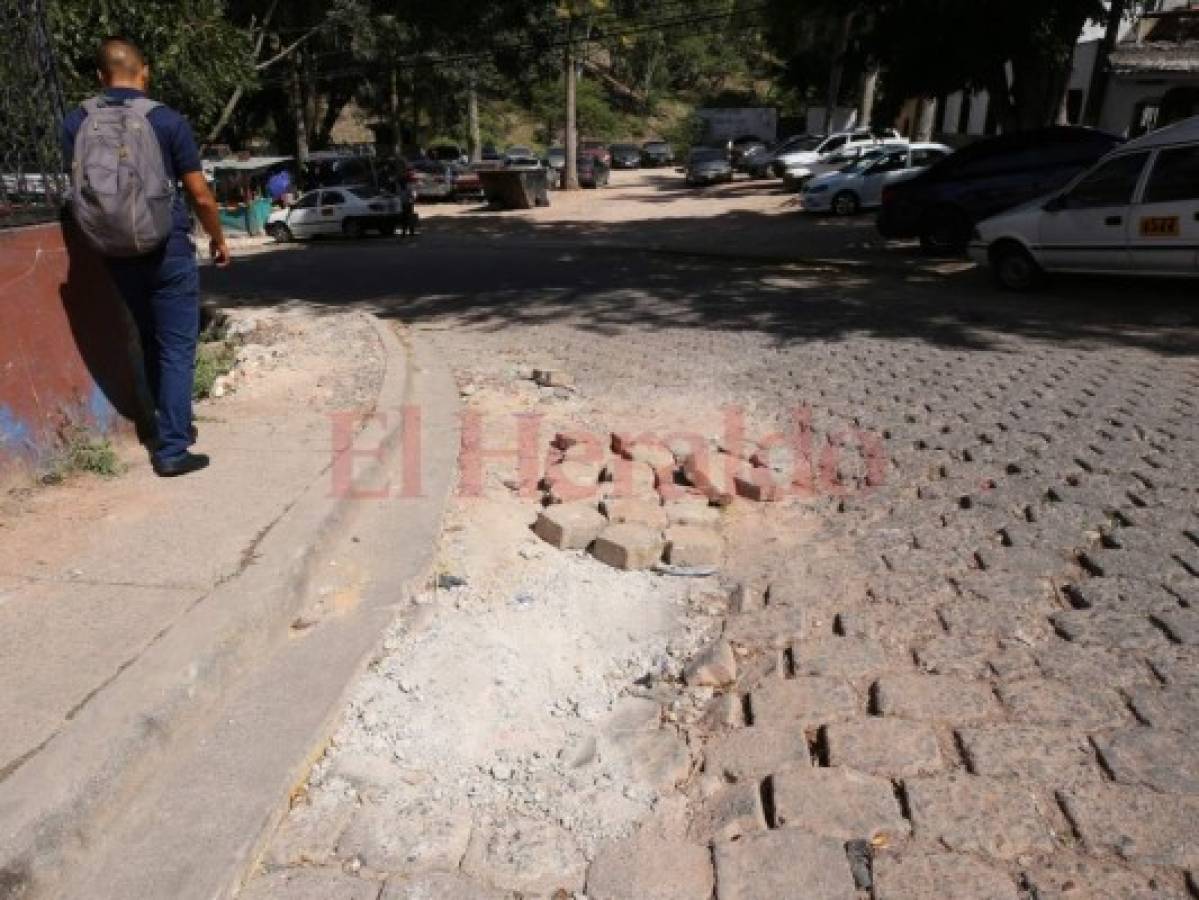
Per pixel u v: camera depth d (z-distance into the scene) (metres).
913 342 8.53
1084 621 3.47
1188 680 3.08
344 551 4.11
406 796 2.70
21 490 4.30
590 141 62.44
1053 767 2.70
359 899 2.31
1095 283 11.40
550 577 4.13
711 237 19.94
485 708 3.13
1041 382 6.90
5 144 4.43
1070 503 4.55
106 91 4.41
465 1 21.16
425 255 19.34
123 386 4.99
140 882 2.27
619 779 2.79
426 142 61.31
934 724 2.93
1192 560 3.88
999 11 13.59
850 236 18.36
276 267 18.53
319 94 46.59
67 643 3.01
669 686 3.30
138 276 4.39
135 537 3.83
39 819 2.23
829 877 2.35
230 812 2.50
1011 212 11.17
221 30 9.27
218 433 5.36
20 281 4.28
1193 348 8.00
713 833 2.54
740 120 53.22
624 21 48.41
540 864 2.44
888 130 17.69
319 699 3.02
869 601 3.77
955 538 4.28
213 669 2.96
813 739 2.92
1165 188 9.69
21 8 4.49
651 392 7.19
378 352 7.86
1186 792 2.58
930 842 2.45
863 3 14.80
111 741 2.51
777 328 9.50
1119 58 21.19
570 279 14.23
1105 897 2.25
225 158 35.91
